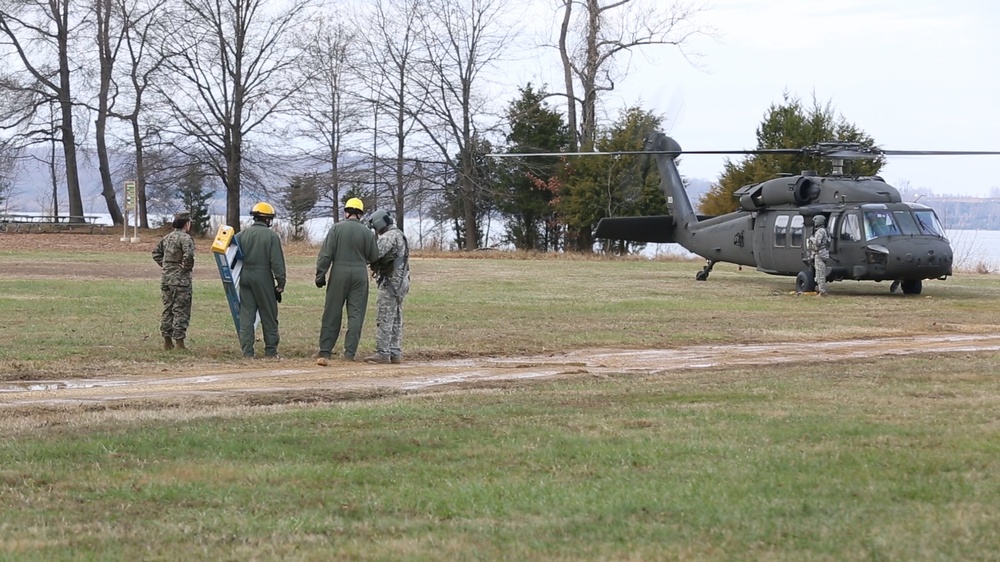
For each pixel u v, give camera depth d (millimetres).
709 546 7508
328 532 7965
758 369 18453
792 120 71000
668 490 9102
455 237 84062
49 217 78062
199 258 55312
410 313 28734
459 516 8414
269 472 9914
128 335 22531
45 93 77938
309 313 28109
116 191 87562
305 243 70500
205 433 11844
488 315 28531
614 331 25234
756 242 41844
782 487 9180
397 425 12406
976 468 9859
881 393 14695
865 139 70312
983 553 7273
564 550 7422
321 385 16938
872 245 36781
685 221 47000
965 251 61188
